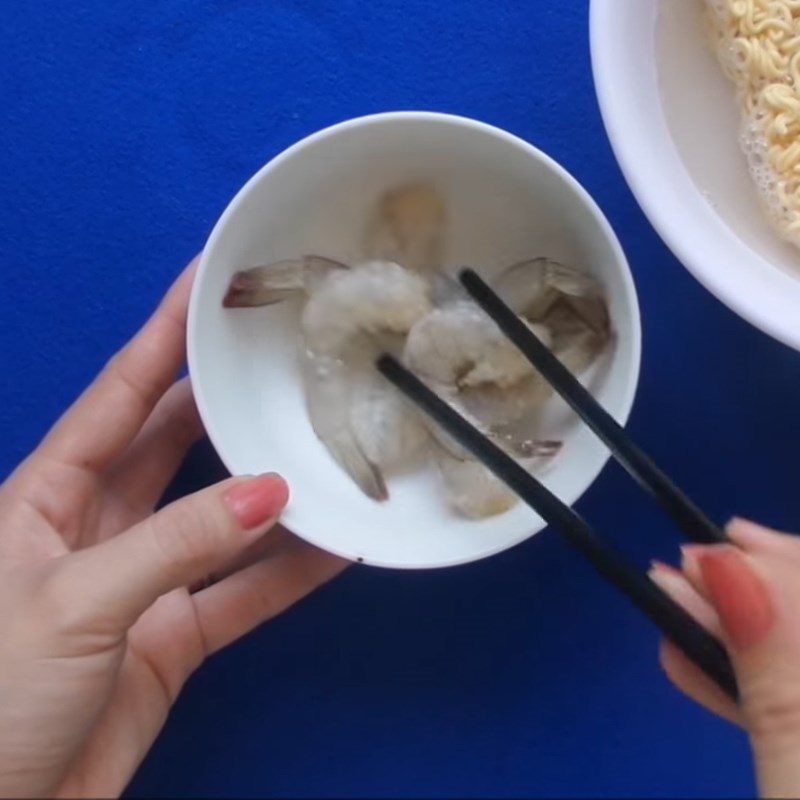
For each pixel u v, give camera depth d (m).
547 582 0.36
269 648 0.37
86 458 0.33
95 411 0.32
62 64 0.35
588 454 0.30
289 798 0.37
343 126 0.29
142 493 0.35
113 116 0.35
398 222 0.32
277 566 0.34
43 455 0.33
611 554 0.27
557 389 0.28
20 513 0.32
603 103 0.27
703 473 0.35
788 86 0.30
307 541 0.31
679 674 0.30
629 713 0.36
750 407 0.35
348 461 0.32
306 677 0.37
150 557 0.28
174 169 0.35
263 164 0.35
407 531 0.31
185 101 0.35
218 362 0.30
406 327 0.31
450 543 0.30
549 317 0.31
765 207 0.30
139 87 0.35
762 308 0.28
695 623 0.26
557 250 0.32
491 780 0.37
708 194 0.30
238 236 0.30
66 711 0.29
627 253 0.34
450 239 0.33
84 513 0.33
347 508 0.31
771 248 0.30
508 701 0.36
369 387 0.32
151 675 0.34
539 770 0.36
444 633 0.36
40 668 0.29
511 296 0.31
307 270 0.31
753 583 0.25
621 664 0.36
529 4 0.34
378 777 0.37
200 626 0.34
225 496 0.27
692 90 0.30
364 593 0.36
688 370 0.35
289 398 0.33
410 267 0.33
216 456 0.36
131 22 0.34
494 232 0.32
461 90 0.34
